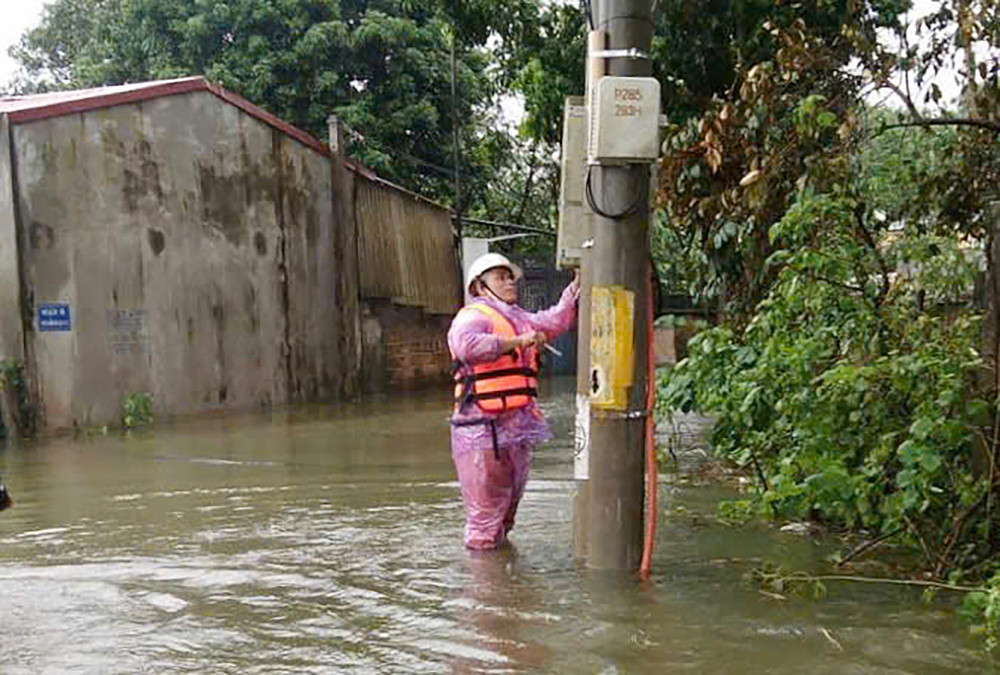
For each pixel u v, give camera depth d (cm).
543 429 611
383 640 440
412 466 971
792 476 589
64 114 1337
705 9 1029
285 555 595
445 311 2125
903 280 665
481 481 591
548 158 2456
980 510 512
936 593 486
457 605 485
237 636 448
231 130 1602
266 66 2136
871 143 704
